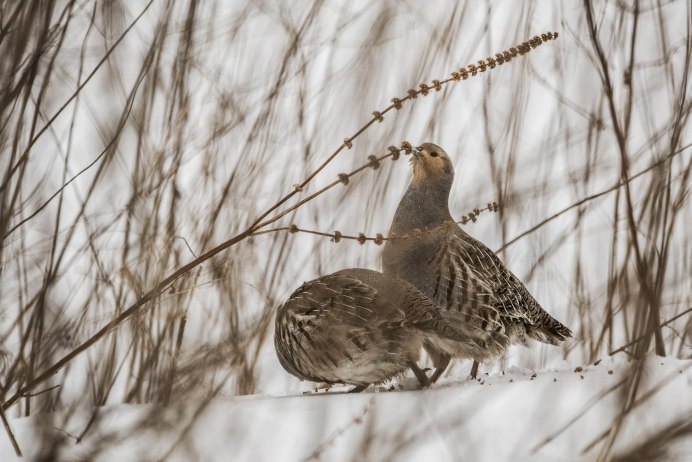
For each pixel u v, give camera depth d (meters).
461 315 10.84
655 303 7.82
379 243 8.25
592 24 10.20
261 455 6.29
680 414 6.51
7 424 6.75
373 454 6.04
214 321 9.16
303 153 12.29
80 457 6.49
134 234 10.57
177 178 10.73
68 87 11.44
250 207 10.41
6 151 9.02
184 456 6.30
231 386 8.78
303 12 13.10
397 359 8.68
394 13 14.12
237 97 12.43
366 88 12.92
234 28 12.27
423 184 11.26
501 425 6.80
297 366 9.09
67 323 8.71
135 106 10.94
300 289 9.23
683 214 10.28
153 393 8.41
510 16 15.80
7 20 8.25
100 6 11.07
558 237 13.57
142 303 8.12
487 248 11.31
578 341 11.45
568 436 6.50
